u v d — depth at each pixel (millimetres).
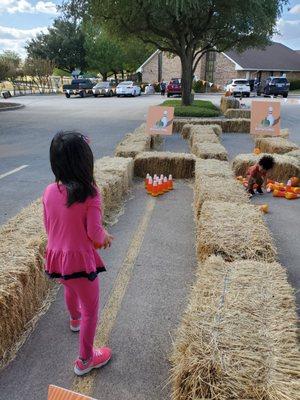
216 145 8469
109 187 5457
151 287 3594
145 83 49562
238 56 45375
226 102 19719
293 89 45688
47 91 46438
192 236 4770
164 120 9727
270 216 5508
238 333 2090
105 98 34188
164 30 19875
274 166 7160
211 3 18141
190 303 2463
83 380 2500
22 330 2926
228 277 2684
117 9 18297
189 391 1858
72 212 2160
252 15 18656
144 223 5191
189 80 21438
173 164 7488
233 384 1780
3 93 34938
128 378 2523
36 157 9539
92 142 11656
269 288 2549
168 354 2738
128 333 2955
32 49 54688
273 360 1906
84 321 2430
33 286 3070
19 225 3617
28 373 2553
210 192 4785
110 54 51969
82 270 2264
